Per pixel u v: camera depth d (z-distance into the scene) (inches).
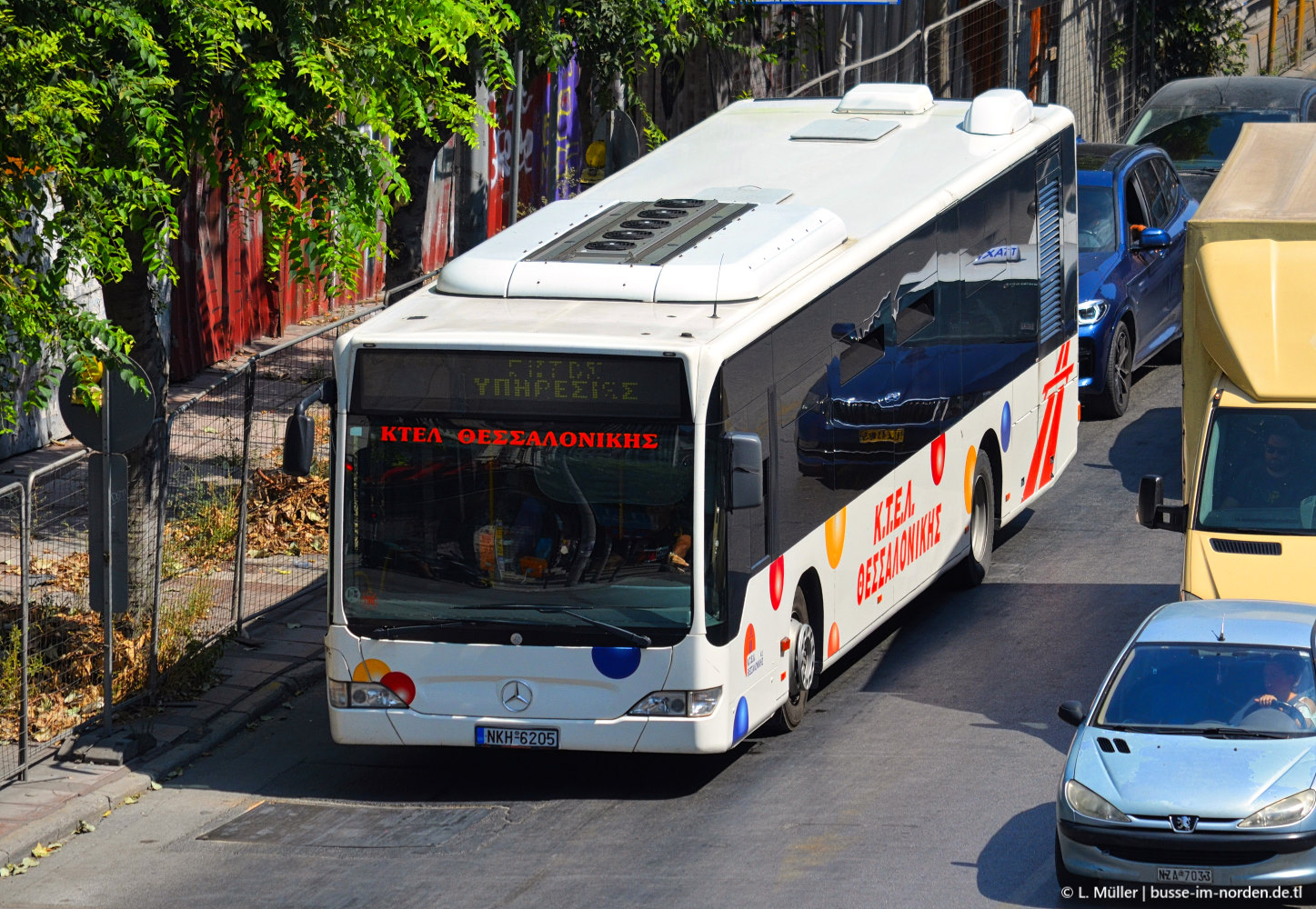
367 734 1382.9
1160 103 3289.9
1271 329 1545.3
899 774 1391.5
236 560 1766.7
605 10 2502.5
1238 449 1523.1
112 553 1482.5
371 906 1196.5
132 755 1476.4
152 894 1237.7
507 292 1457.9
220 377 2591.0
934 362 1761.8
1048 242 2078.0
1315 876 1091.9
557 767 1472.7
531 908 1175.0
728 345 1334.9
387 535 1371.8
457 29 1574.8
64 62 1284.4
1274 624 1296.8
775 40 3484.3
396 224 2383.1
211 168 1515.7
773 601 1425.9
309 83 1460.4
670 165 1841.8
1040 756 1414.9
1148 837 1109.7
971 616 1812.3
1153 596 1841.8
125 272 1508.4
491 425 1347.2
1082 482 2265.0
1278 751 1160.2
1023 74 3750.0
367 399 1364.4
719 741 1338.6
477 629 1353.3
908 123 1991.9
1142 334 2549.2
